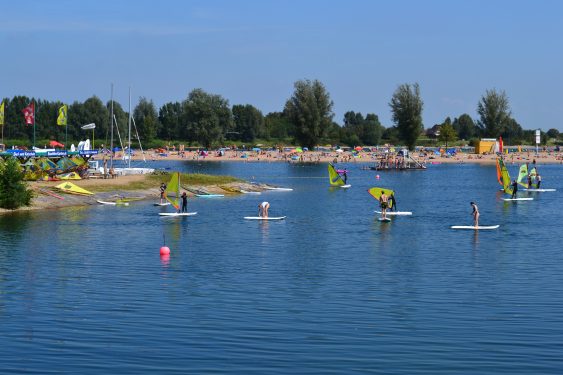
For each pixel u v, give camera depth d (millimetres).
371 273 53469
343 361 33438
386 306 43188
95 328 38438
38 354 34375
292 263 57656
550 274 53031
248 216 89938
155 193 114625
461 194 127375
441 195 125500
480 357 33906
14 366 32812
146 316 40844
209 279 51094
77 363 33188
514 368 32500
